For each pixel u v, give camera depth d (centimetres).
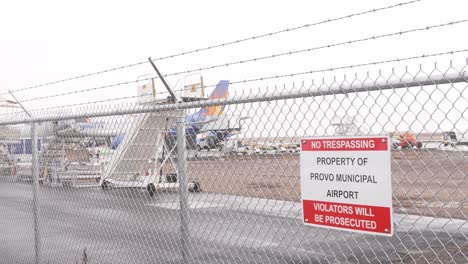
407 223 491
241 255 538
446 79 222
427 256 531
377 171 238
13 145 602
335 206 258
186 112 366
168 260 477
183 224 362
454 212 468
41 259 538
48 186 552
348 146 251
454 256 512
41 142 555
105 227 513
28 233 597
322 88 268
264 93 297
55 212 546
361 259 544
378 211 238
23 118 553
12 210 617
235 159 330
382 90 248
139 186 482
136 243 503
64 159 523
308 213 272
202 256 428
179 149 359
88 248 529
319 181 266
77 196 518
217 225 588
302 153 276
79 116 460
